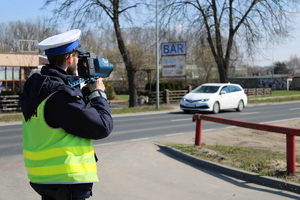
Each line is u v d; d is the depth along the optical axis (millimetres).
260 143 9445
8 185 5637
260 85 69062
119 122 15266
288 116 17641
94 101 2402
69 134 2238
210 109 18828
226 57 29188
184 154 7527
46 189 2287
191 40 28562
